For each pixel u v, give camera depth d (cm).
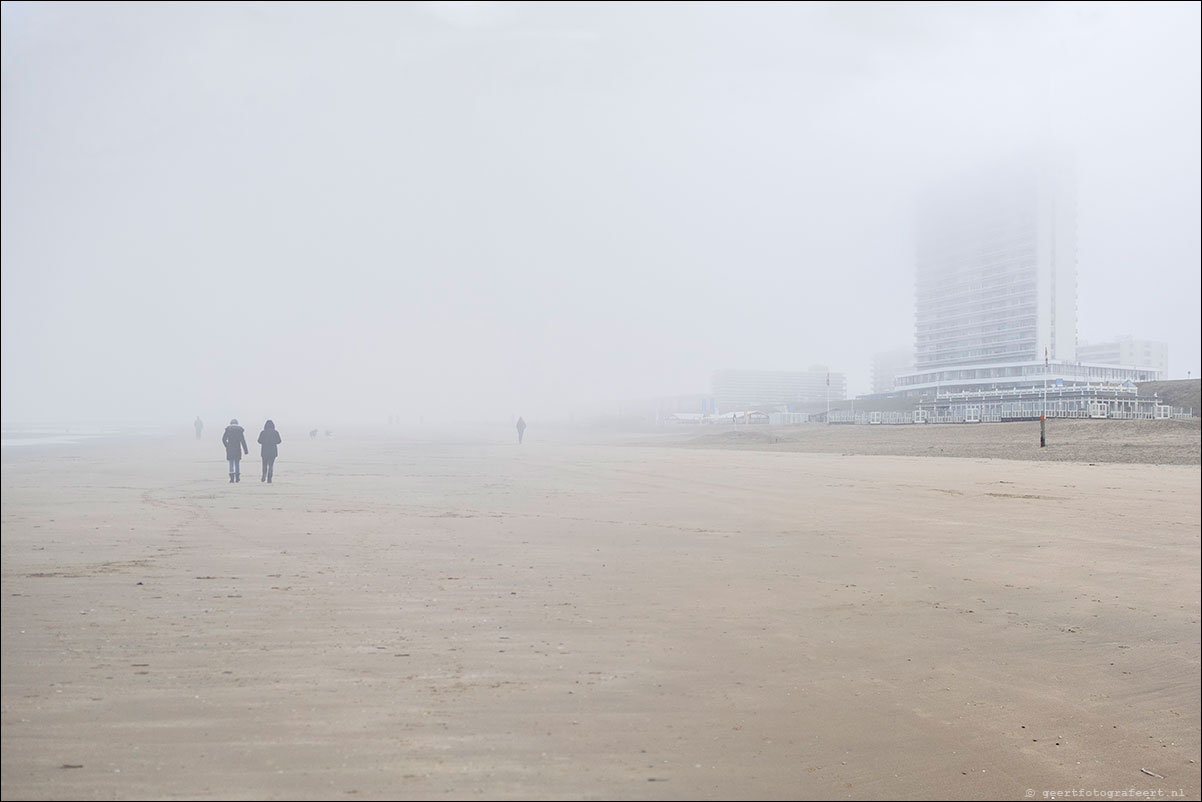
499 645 792
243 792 478
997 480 2589
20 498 2145
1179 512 1800
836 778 546
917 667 774
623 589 1053
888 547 1388
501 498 2167
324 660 729
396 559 1233
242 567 1152
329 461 4031
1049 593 1060
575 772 525
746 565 1223
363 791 484
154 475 3059
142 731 561
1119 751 609
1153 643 857
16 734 548
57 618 845
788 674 744
